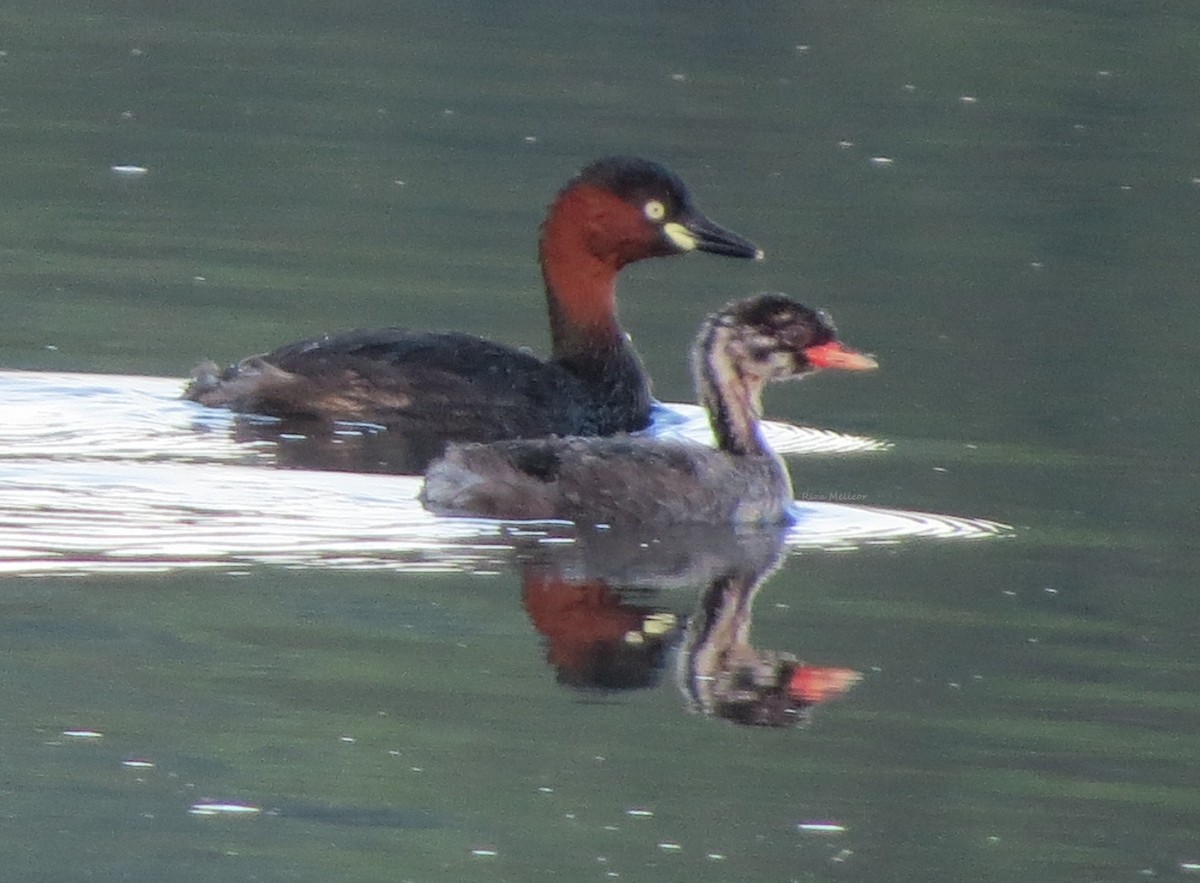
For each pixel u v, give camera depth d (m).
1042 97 32.72
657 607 13.12
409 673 11.98
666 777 10.92
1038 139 30.36
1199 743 11.47
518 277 23.03
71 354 18.78
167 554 13.52
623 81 33.12
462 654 12.23
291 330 20.28
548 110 31.05
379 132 29.67
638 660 12.36
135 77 32.34
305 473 15.30
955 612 13.26
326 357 17.31
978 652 12.60
